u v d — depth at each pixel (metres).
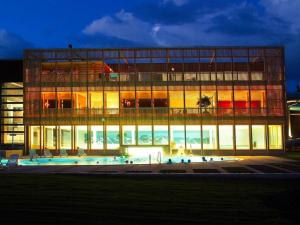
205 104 47.38
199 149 46.84
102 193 14.07
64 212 10.81
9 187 15.41
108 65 48.00
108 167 26.69
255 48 47.38
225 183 18.23
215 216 10.60
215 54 47.53
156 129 47.41
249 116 47.03
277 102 47.12
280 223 9.94
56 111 47.81
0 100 55.72
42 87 48.03
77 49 48.06
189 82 47.44
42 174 21.33
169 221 10.01
